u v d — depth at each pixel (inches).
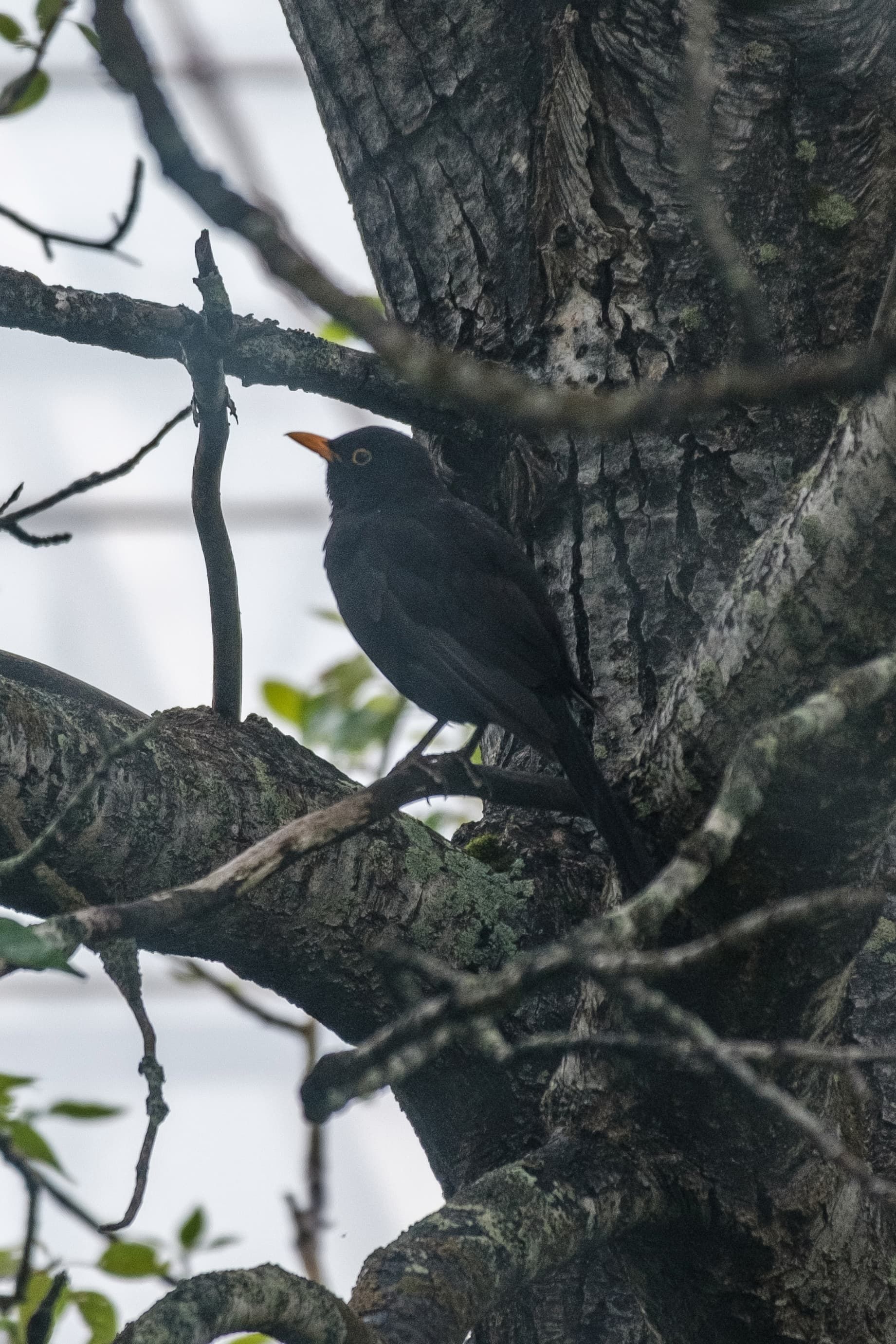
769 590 234.2
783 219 342.3
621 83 353.4
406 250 372.8
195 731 284.0
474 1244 228.7
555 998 294.8
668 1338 272.7
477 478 366.0
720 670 239.8
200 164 176.9
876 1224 264.8
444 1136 301.4
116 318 300.5
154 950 279.0
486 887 297.1
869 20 348.2
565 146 351.3
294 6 392.8
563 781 273.9
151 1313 180.5
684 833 250.5
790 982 242.7
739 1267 256.7
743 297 185.3
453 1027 167.9
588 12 358.6
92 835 254.1
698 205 192.4
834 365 168.2
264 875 207.2
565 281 347.6
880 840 234.7
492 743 366.6
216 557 284.7
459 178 367.9
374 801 224.1
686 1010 248.4
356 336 182.9
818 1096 252.8
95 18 173.5
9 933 175.0
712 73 348.8
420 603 342.3
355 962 285.6
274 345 319.9
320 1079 191.5
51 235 248.8
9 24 297.3
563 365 342.6
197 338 268.5
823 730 194.5
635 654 325.7
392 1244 228.7
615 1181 248.8
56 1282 190.9
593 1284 293.7
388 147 376.8
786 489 325.7
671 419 172.7
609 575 332.2
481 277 360.2
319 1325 192.9
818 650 232.5
